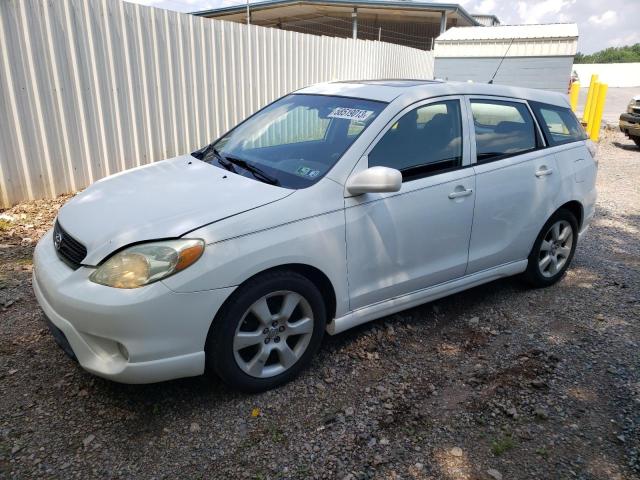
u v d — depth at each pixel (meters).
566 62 12.59
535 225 4.44
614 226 6.80
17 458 2.63
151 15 6.96
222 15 21.27
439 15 20.59
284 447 2.78
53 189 6.36
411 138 3.67
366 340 3.81
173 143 7.61
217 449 2.75
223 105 8.29
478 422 3.02
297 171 3.43
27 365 3.36
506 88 4.45
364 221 3.35
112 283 2.70
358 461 2.70
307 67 10.09
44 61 5.98
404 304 3.76
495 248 4.20
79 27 6.23
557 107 4.84
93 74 6.46
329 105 3.95
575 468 2.70
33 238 5.36
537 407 3.14
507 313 4.32
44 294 2.99
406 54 14.20
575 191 4.71
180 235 2.77
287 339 3.27
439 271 3.85
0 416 2.91
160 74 7.23
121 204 3.17
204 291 2.77
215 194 3.17
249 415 3.00
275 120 4.17
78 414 2.96
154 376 2.77
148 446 2.75
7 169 5.89
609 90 34.97
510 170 4.17
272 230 2.98
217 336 2.90
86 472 2.57
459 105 3.99
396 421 3.00
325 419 3.00
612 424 3.02
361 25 22.44
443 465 2.70
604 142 14.17
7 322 3.85
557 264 4.86
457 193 3.81
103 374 2.77
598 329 4.09
